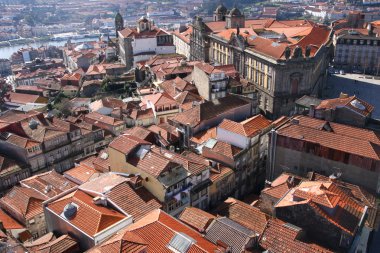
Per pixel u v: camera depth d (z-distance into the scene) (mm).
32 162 105562
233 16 199500
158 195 76562
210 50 190625
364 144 81250
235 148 94688
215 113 110438
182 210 79688
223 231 65625
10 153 108125
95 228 65562
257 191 102875
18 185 101250
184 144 108312
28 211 83375
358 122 92250
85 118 132875
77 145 116375
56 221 71438
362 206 70438
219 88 128875
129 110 134625
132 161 81688
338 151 82750
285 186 76938
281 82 134375
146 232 60344
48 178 95438
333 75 197000
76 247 66875
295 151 88812
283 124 95812
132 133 104562
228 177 90625
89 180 84750
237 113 114812
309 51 136000
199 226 69875
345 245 63625
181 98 131625
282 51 137500
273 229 65188
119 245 56375
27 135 111000
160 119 130500
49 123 119125
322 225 64812
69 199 73625
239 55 159000
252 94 137250
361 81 185500
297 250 61344
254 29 188250
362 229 67562
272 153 92375
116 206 71438
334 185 73188
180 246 58531
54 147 109875
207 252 57375
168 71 158000
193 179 80438
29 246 68750
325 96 164875
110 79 183625
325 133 85938
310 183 74938
